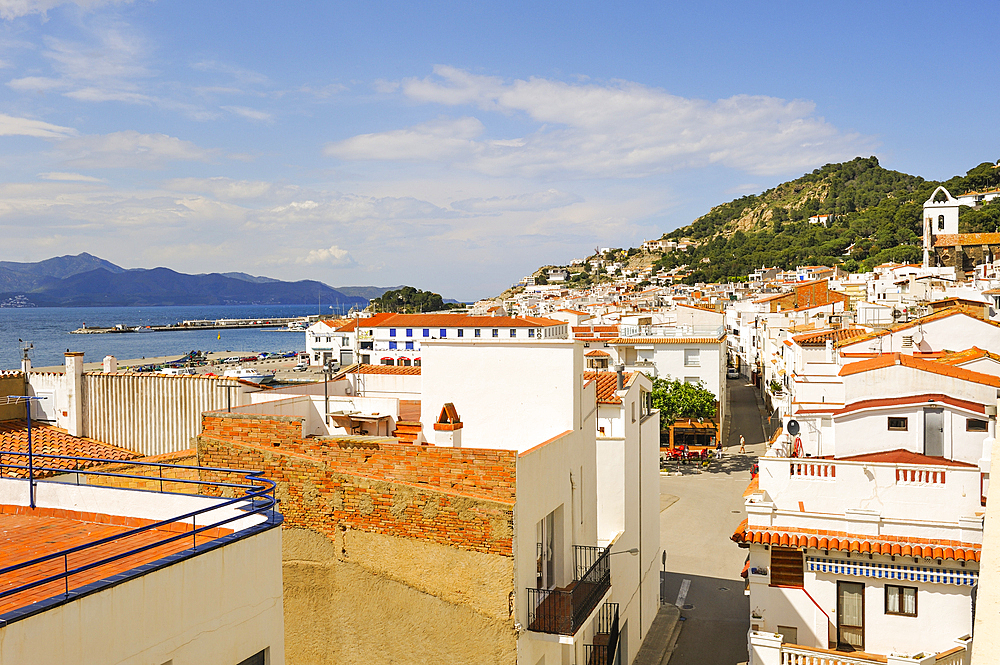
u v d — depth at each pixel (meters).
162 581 10.41
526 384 22.75
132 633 9.94
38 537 13.57
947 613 20.22
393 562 17.95
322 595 18.53
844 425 27.44
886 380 27.00
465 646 17.39
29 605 8.88
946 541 20.19
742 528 22.11
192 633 10.85
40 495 15.20
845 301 118.25
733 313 157.88
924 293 104.75
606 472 29.58
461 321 149.38
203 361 193.75
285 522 18.88
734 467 77.56
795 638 21.48
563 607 18.38
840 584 21.22
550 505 20.23
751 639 20.77
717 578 43.78
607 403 29.52
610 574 24.27
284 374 156.38
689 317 105.25
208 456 20.05
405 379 32.16
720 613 37.97
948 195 181.12
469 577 17.36
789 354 66.38
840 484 21.41
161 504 14.16
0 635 8.31
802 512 21.58
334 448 19.34
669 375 91.31
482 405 23.06
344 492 18.42
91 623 9.39
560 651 20.86
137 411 30.41
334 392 31.44
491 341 23.02
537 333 141.75
